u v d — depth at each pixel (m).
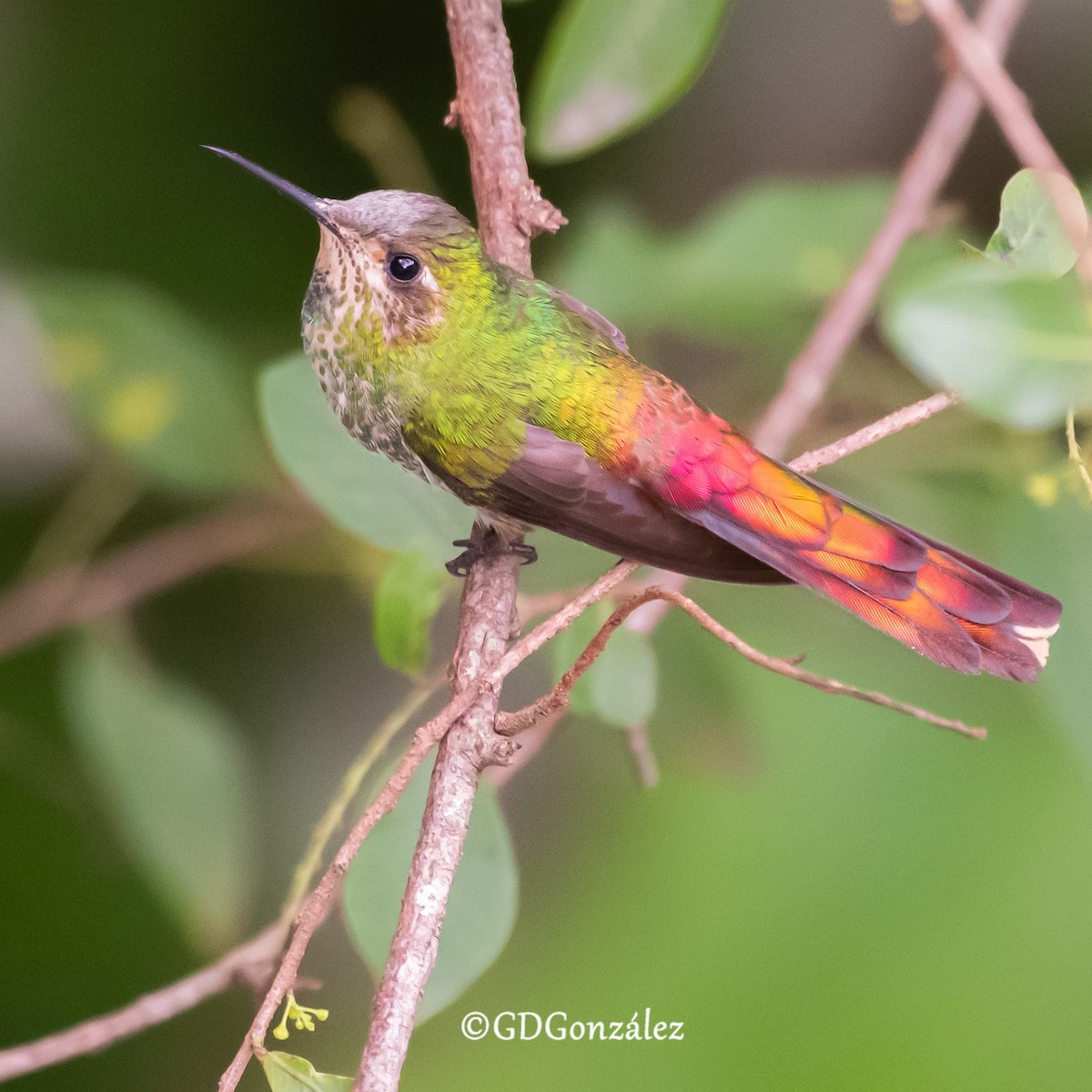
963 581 3.11
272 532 3.18
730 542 3.12
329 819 3.11
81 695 3.16
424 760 3.11
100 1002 3.18
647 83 3.12
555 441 3.12
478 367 3.12
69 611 3.18
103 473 3.18
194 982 3.11
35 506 3.19
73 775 3.19
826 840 3.16
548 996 3.16
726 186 3.21
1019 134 3.10
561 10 3.20
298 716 3.20
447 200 3.20
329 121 3.20
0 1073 3.10
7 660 3.19
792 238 3.16
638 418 3.12
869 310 3.15
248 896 3.17
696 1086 3.15
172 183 3.20
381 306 3.12
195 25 3.20
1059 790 3.15
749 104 3.21
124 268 3.19
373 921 3.10
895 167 3.21
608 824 3.17
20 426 3.18
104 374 3.17
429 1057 3.16
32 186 3.19
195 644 3.20
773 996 3.15
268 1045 3.18
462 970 3.10
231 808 3.15
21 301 3.17
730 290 3.16
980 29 3.14
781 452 3.13
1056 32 3.20
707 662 3.16
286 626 3.20
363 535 3.13
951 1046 3.15
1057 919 3.15
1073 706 3.12
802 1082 3.15
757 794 3.16
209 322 3.19
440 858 3.09
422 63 3.20
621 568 3.12
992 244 3.09
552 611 3.13
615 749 3.18
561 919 3.17
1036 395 3.08
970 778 3.16
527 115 3.13
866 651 3.16
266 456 3.18
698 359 3.20
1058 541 3.12
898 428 3.12
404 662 3.11
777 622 3.16
